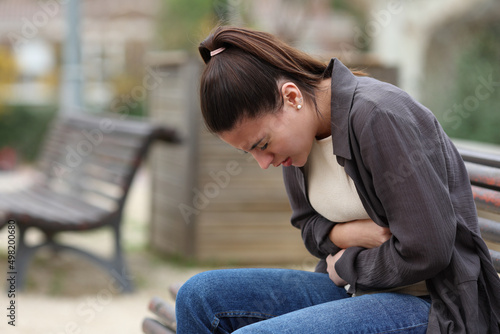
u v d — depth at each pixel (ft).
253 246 16.05
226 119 5.33
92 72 56.03
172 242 16.88
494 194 6.27
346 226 5.73
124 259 13.71
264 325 5.09
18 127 38.34
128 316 11.98
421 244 4.86
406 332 5.14
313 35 49.42
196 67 15.64
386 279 5.26
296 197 6.29
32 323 11.25
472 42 28.35
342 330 5.06
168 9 48.67
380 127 4.98
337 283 6.00
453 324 5.04
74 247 13.60
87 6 60.95
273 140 5.40
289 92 5.32
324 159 5.65
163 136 13.84
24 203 14.52
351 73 5.44
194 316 5.79
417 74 29.71
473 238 5.15
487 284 5.19
